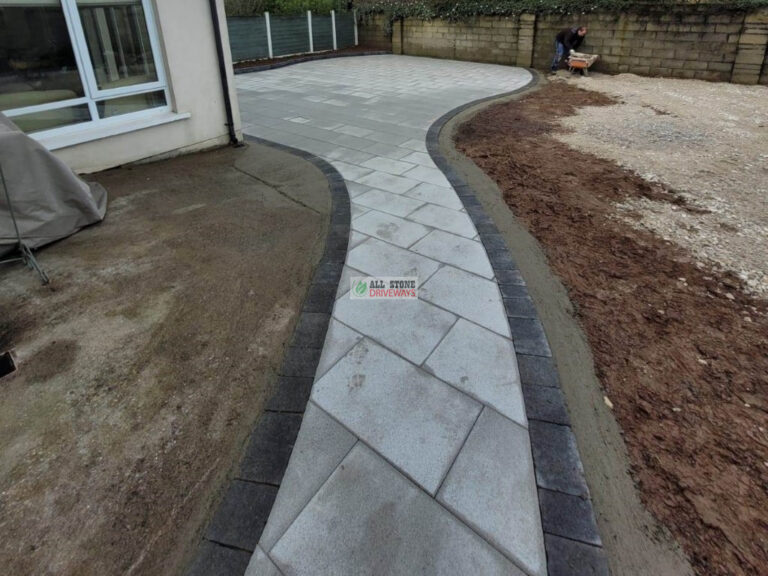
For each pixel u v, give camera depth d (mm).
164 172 4816
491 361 2240
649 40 10289
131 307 2643
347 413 1958
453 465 1733
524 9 11930
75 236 3438
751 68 9297
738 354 2258
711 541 1479
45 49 4078
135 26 4594
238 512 1577
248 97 8812
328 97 8734
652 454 1764
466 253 3225
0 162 2912
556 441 1819
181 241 3393
